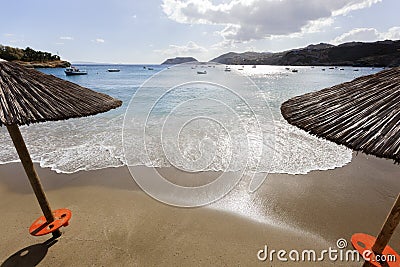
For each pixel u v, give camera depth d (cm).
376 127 200
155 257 370
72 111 291
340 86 302
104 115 1427
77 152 848
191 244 397
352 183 624
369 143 190
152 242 402
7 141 1029
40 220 388
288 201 537
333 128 226
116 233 423
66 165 739
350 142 202
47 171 696
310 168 712
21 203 534
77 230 431
